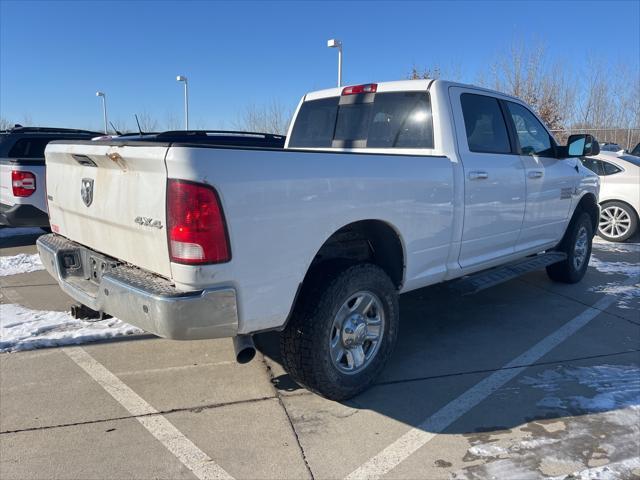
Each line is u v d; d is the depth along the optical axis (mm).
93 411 3266
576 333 4758
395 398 3510
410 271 3791
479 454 2891
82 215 3441
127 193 2881
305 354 3160
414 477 2695
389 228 3617
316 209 3000
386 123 4508
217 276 2615
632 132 26938
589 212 6570
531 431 3121
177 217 2551
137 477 2648
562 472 2734
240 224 2660
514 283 6473
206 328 2662
